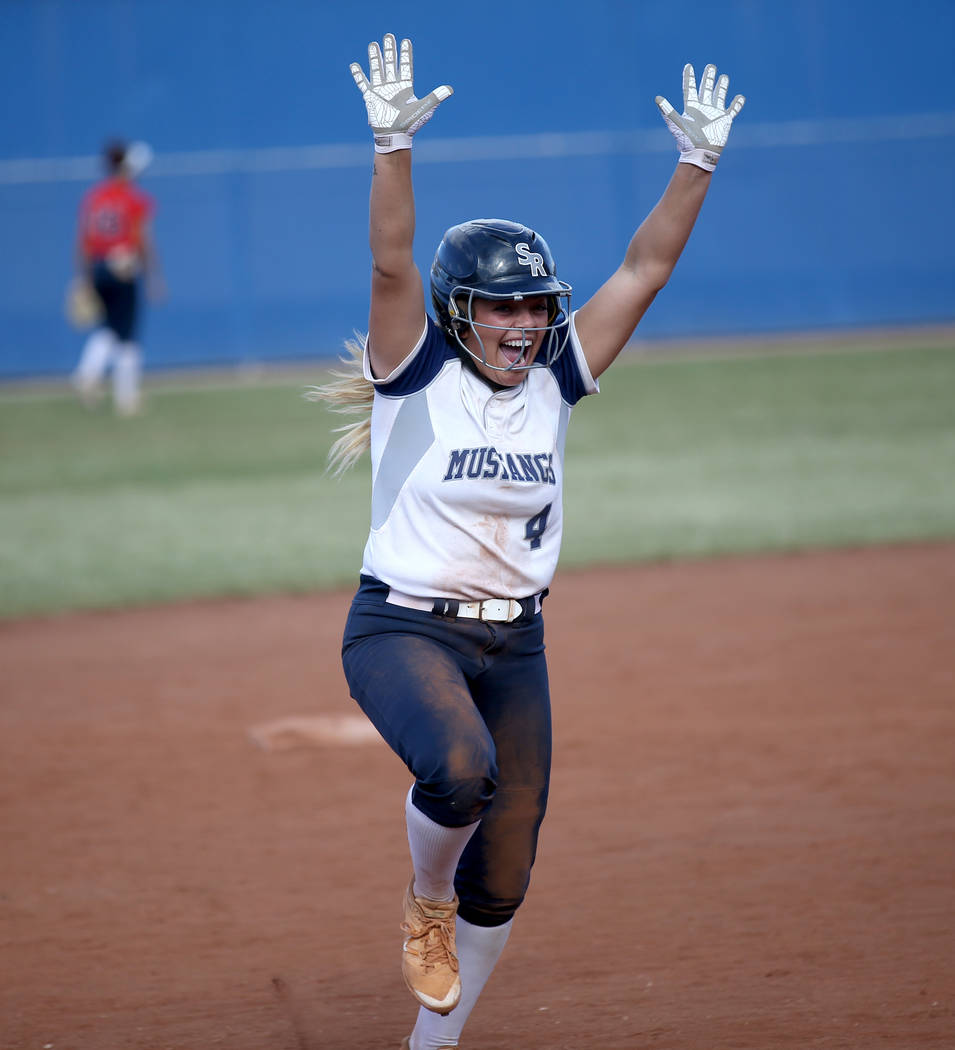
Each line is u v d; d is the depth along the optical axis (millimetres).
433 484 11688
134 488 47219
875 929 15266
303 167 84000
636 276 12664
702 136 12422
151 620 31938
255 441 55969
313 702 25391
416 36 87750
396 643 11789
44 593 34250
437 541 11773
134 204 63125
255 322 84875
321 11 86750
